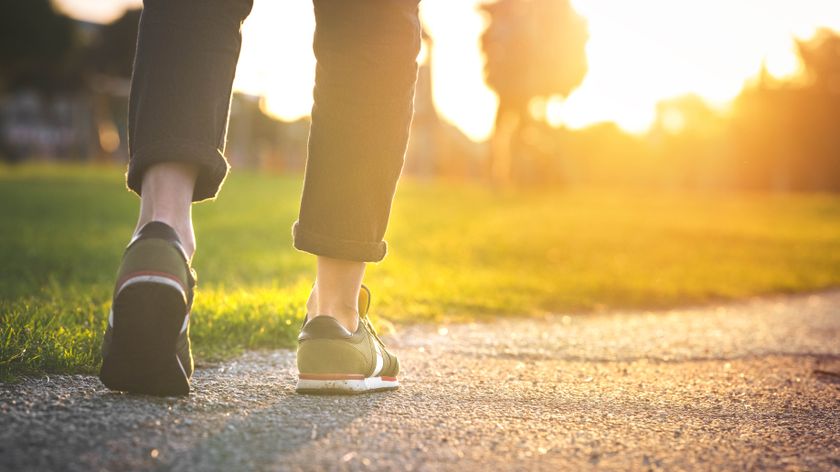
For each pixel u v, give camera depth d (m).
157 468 1.05
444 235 9.05
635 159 37.28
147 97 1.38
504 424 1.42
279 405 1.48
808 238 11.59
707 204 20.78
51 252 4.82
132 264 1.29
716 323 3.86
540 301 4.39
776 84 38.81
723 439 1.40
